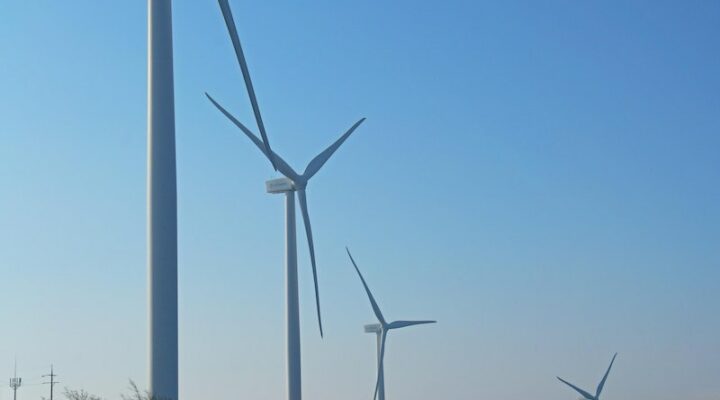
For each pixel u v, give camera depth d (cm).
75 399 4344
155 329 3753
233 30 4438
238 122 6969
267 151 4431
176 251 3834
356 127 7519
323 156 7412
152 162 3875
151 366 3741
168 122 3916
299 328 7169
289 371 7094
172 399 3728
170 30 3997
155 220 3825
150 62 3956
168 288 3781
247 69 4462
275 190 7281
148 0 4003
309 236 7200
